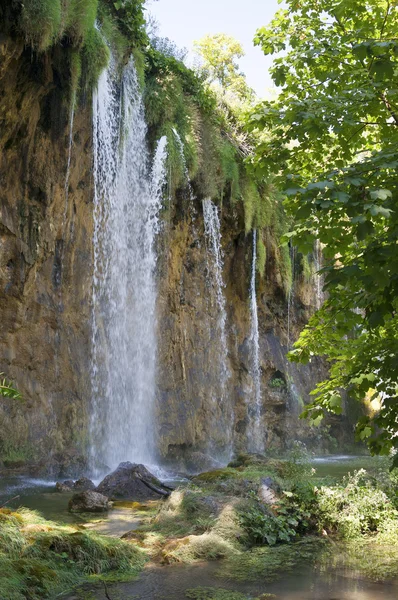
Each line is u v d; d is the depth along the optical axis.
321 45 6.67
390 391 5.04
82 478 11.52
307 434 23.83
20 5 11.10
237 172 20.08
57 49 13.00
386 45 4.91
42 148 13.88
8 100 12.19
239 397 21.39
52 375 14.51
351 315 5.51
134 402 16.84
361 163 4.78
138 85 16.81
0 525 6.36
